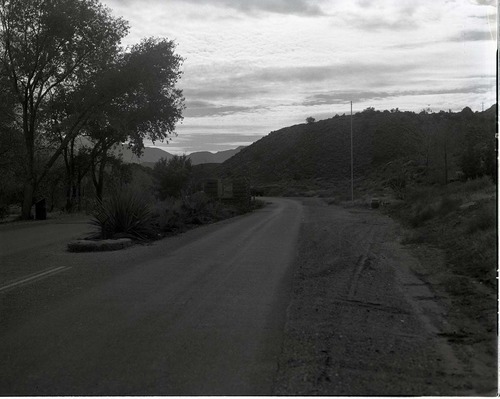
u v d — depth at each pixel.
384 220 27.69
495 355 6.29
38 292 9.65
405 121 106.81
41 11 34.88
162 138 49.91
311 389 5.23
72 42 36.69
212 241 17.89
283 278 11.05
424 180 46.59
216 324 7.52
